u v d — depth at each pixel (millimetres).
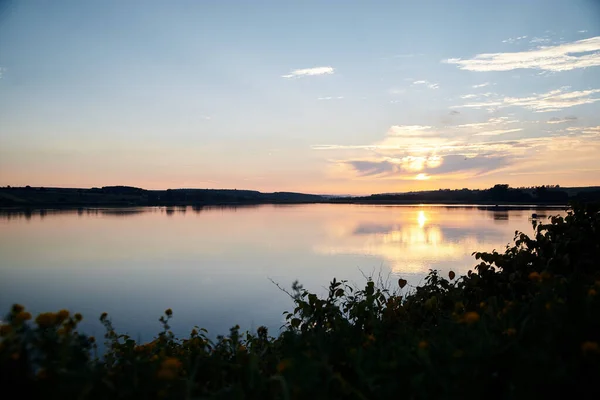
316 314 4441
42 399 2256
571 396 2174
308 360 2633
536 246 5188
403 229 63188
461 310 4051
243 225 84812
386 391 2436
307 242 50969
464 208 163125
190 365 3254
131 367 2758
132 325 14953
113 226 82688
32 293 24062
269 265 34156
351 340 3367
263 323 14680
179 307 18875
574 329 2449
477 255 5176
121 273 32125
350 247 43094
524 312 2947
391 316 4637
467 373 2336
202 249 47875
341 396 2586
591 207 5098
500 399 2324
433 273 5543
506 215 91875
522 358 2324
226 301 20219
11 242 55281
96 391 2441
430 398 2352
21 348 2340
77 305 20031
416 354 2715
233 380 3092
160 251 46438
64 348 2527
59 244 53031
